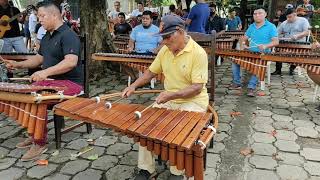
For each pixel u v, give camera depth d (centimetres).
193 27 651
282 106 510
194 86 278
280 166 333
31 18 1030
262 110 491
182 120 246
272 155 354
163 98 271
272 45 546
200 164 225
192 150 226
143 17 620
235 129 421
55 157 351
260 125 434
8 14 680
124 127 233
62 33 354
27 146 372
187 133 225
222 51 497
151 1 1639
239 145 377
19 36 697
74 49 352
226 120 452
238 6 1559
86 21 681
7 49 682
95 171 325
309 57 436
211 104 364
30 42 1079
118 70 707
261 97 557
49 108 355
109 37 701
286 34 713
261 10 561
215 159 347
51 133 409
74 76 371
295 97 557
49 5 352
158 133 224
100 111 263
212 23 991
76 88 355
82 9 682
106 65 703
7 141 390
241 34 798
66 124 437
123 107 273
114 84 648
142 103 529
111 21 994
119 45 741
